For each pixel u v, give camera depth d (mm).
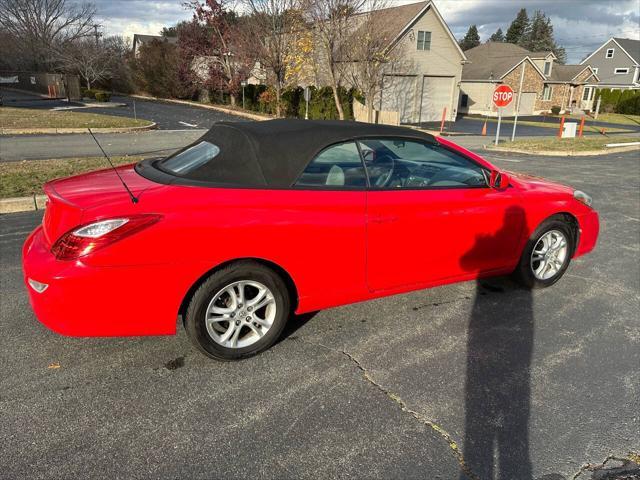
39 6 42312
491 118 39469
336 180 3199
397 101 30797
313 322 3656
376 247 3330
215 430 2469
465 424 2553
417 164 3570
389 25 27859
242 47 31531
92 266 2574
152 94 43812
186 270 2740
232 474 2186
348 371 3020
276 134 3158
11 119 19109
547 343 3410
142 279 2666
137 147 13781
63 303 2594
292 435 2445
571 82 45688
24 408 2605
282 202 2963
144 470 2195
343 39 26516
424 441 2418
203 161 3152
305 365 3080
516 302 4074
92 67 42344
